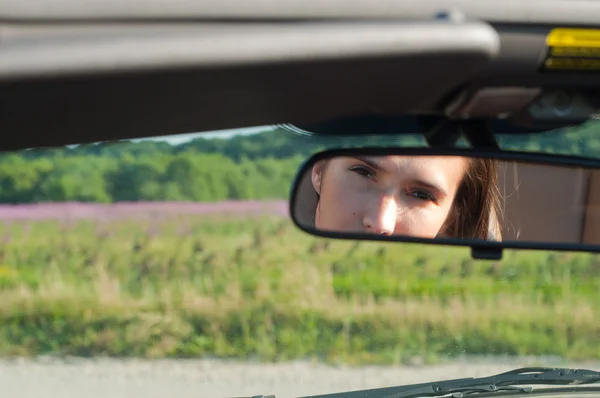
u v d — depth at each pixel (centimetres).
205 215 2383
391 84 140
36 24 124
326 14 132
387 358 1055
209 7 128
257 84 133
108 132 143
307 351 1098
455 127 195
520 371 347
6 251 1802
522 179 230
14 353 1103
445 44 132
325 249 1722
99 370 1021
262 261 1694
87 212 2359
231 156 3394
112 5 126
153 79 125
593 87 155
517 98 154
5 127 135
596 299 1349
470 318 1216
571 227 234
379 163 289
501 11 142
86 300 1355
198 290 1438
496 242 250
